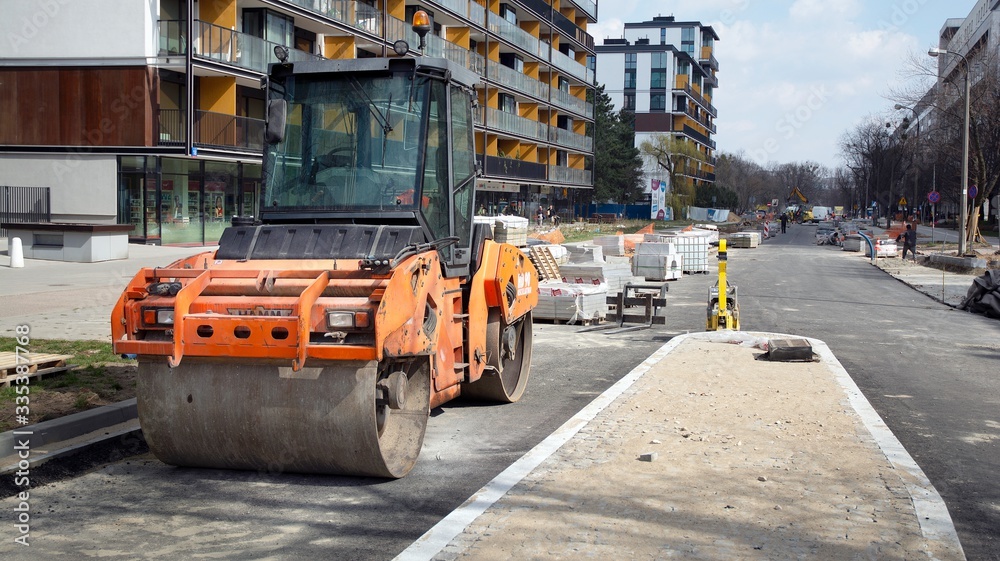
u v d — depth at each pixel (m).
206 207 33.91
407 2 44.06
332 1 37.69
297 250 6.94
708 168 106.38
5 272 21.55
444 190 7.82
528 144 61.62
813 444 7.26
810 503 5.75
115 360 10.41
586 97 75.06
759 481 6.23
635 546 4.96
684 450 7.04
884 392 10.52
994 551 5.33
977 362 12.99
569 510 5.58
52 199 31.38
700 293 24.05
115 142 30.83
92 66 30.67
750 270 33.22
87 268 22.83
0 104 31.27
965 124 35.84
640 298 16.80
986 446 7.95
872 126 73.06
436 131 7.80
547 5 62.56
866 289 25.73
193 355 6.14
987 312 19.59
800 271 32.81
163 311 6.22
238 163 35.34
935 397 10.25
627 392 9.40
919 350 14.15
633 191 95.44
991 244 50.31
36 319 13.93
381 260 6.34
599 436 7.50
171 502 6.05
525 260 9.79
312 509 5.92
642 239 36.41
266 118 7.77
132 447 7.44
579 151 71.50
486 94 52.19
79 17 30.55
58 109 30.98
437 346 7.18
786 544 5.02
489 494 5.91
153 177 31.48
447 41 46.34
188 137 30.33
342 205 7.55
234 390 6.31
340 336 6.19
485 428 8.38
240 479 6.62
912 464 6.70
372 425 6.15
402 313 6.29
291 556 5.06
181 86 32.88
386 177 7.56
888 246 41.59
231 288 6.40
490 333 8.84
